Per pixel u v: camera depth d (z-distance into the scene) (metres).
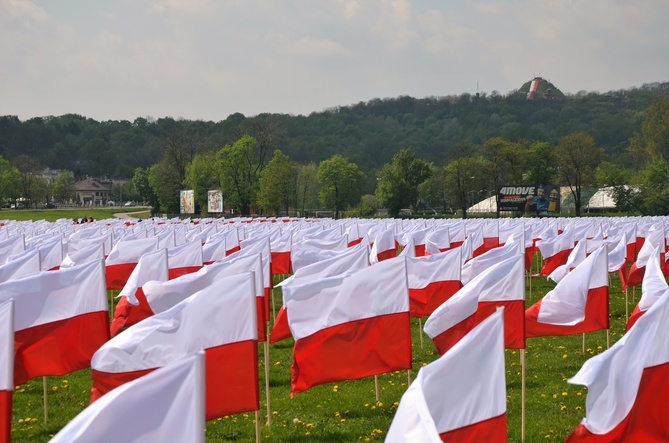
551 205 113.50
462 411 9.92
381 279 16.30
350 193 153.00
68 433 7.14
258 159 161.75
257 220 88.25
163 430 7.44
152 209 179.50
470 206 167.75
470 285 17.69
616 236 42.69
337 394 19.38
